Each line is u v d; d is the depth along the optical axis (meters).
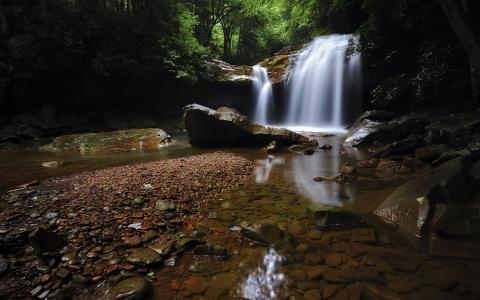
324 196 5.98
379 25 14.56
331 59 19.56
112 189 6.05
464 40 10.05
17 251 3.80
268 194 6.18
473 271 3.26
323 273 3.34
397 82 12.80
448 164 5.15
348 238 4.14
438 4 12.55
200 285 3.19
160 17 21.22
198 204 5.60
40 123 16.41
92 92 19.08
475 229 3.87
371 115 13.38
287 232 4.38
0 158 10.77
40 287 3.12
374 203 5.39
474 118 8.59
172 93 22.58
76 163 9.45
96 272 3.38
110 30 18.59
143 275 3.38
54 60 17.00
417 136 9.27
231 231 4.47
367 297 2.91
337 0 20.64
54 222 4.51
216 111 12.43
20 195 5.78
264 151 11.36
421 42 12.36
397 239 4.09
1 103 16.25
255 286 3.16
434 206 4.42
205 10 29.53
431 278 3.17
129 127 19.19
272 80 22.62
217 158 9.79
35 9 17.38
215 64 23.20
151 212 5.01
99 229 4.34
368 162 8.42
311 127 20.25
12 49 16.17
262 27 34.78
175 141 14.77
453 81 10.97
